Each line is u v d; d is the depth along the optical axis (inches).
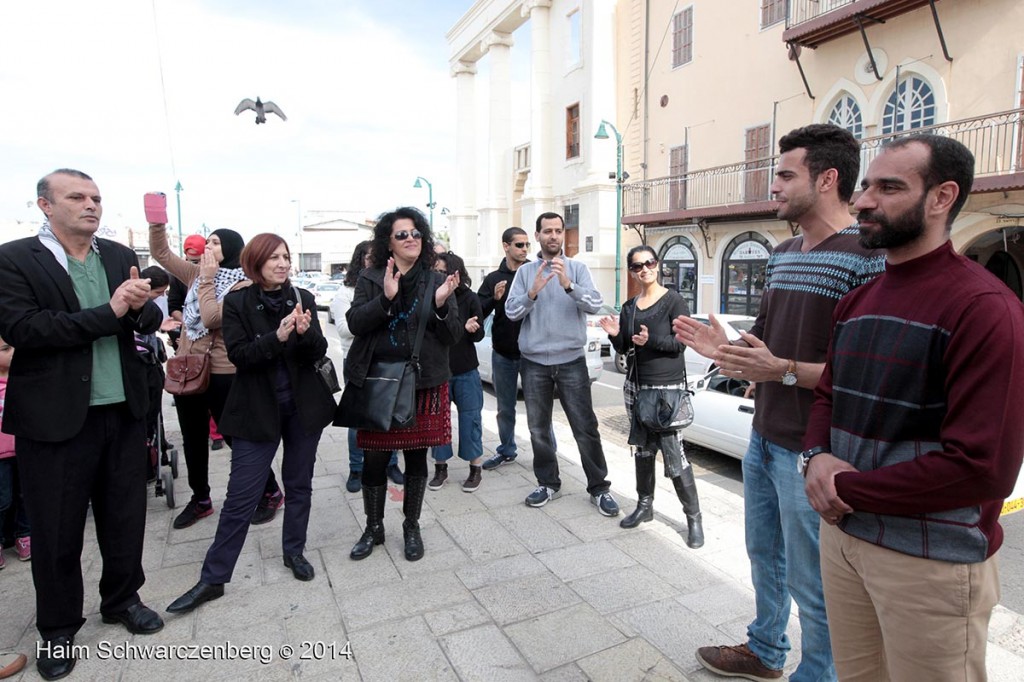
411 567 136.3
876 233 61.0
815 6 533.3
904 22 477.4
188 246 190.7
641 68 751.1
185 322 163.8
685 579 131.3
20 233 1263.5
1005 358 52.8
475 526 158.6
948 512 57.3
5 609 120.3
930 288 59.7
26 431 98.3
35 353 99.3
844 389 66.6
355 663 102.7
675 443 145.2
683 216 646.5
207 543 149.0
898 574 59.6
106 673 100.5
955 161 58.1
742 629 112.9
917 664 59.6
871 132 505.4
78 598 104.4
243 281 147.6
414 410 129.6
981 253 523.5
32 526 100.3
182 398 155.9
